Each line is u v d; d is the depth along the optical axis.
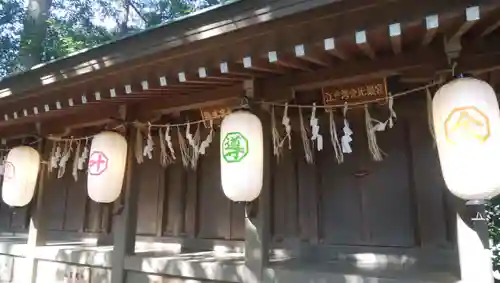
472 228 2.44
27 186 4.66
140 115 4.04
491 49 2.39
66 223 5.98
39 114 4.14
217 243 4.29
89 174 3.86
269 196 3.22
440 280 2.53
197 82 3.11
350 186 3.59
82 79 3.45
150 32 2.80
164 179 4.87
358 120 3.62
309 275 2.89
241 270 3.17
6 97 4.12
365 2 2.12
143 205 5.02
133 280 3.89
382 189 3.45
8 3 13.17
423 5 2.04
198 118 4.34
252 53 2.56
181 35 2.69
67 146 5.11
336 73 2.90
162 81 3.01
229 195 2.90
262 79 3.20
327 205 3.66
